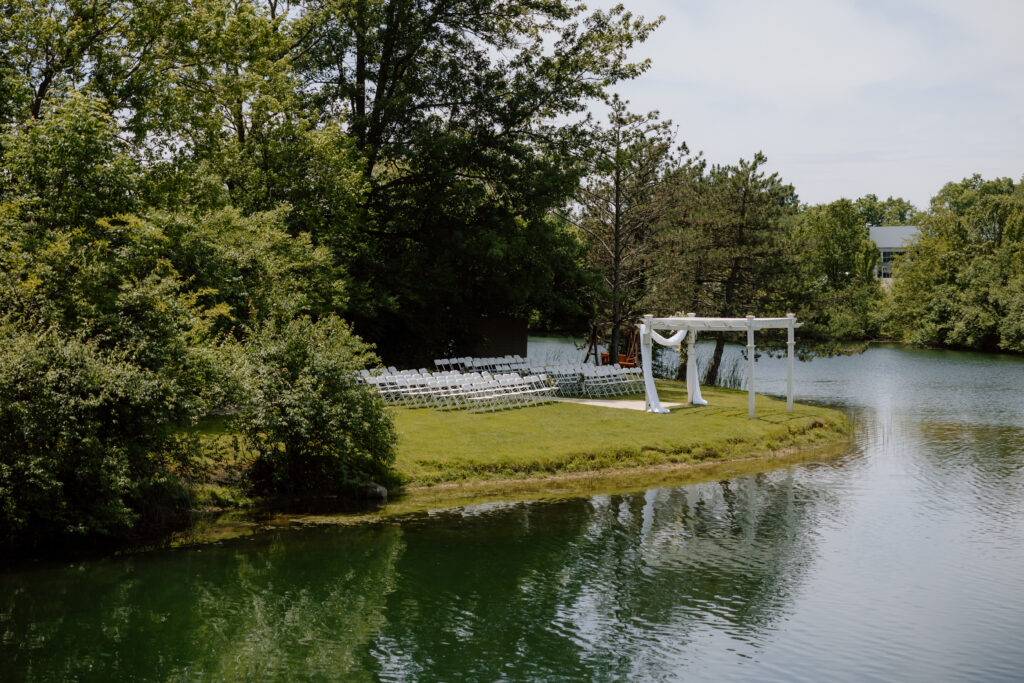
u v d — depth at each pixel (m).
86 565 11.15
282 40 22.66
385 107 26.84
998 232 67.50
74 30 16.95
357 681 8.00
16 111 15.90
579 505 14.90
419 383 21.73
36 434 10.55
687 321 22.67
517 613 9.89
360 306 24.91
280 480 14.67
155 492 12.80
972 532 13.46
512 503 14.94
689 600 10.39
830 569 11.64
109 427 11.56
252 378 14.26
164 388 11.86
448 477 16.12
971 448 21.19
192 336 13.62
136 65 18.41
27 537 11.37
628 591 10.69
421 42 26.86
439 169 26.80
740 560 11.98
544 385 26.02
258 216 20.41
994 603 10.31
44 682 7.81
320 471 14.94
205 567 11.22
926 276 68.75
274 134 22.69
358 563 11.54
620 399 25.47
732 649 8.92
